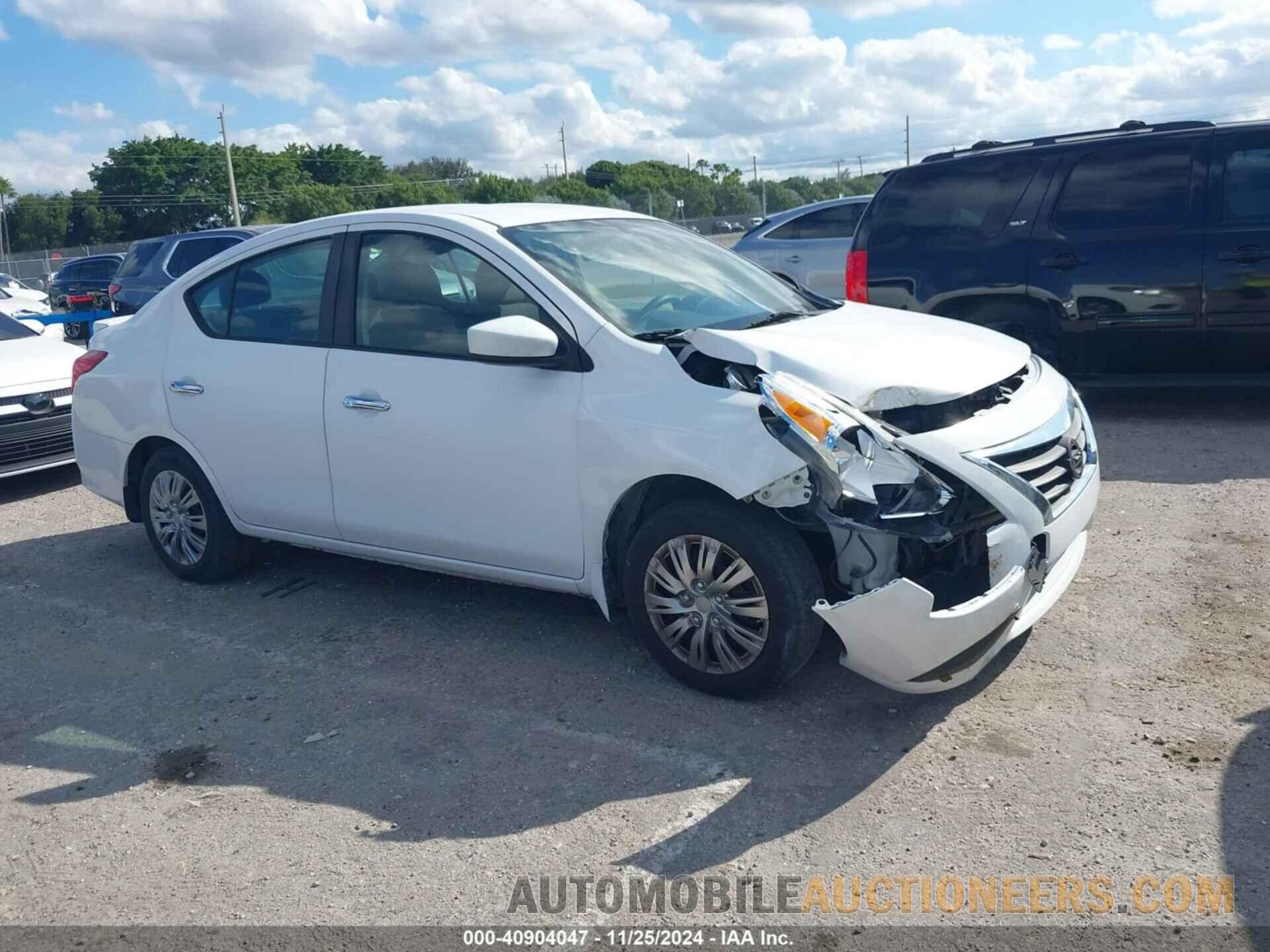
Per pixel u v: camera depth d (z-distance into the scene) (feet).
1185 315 23.44
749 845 10.29
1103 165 24.08
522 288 13.92
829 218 41.47
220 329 17.19
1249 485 19.85
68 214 313.53
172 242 43.75
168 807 11.68
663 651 13.28
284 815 11.35
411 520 15.07
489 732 12.78
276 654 15.44
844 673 13.57
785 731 12.29
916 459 11.42
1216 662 13.16
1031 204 24.67
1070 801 10.58
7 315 29.53
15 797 12.09
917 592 11.14
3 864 10.83
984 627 11.51
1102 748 11.47
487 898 9.77
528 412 13.56
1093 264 24.02
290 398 15.92
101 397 18.69
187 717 13.73
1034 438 12.25
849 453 11.25
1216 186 23.12
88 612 17.65
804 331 13.64
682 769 11.66
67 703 14.39
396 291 15.11
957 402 12.11
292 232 16.42
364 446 15.16
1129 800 10.52
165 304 18.12
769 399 11.66
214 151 322.34
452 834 10.79
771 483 11.56
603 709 13.10
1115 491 20.21
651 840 10.46
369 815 11.23
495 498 14.08
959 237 25.49
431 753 12.39
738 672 12.66
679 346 12.96
